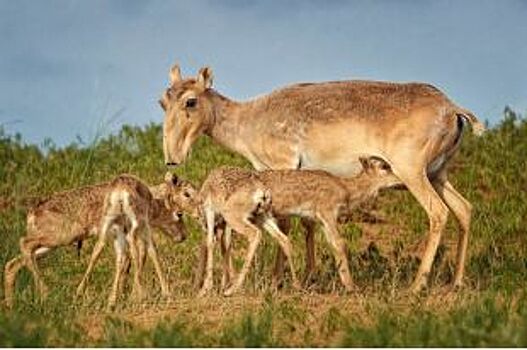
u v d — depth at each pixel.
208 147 36.12
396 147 24.80
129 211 23.39
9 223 29.39
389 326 19.91
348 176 25.47
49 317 21.50
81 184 33.41
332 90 25.66
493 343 18.77
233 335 19.69
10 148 36.31
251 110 26.39
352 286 23.94
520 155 34.72
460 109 24.94
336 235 24.47
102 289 25.00
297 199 24.31
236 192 24.14
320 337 20.19
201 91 26.38
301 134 25.58
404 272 26.77
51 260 27.19
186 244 29.20
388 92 25.25
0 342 19.59
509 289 23.73
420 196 24.66
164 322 20.62
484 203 32.19
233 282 24.20
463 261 25.02
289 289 24.47
